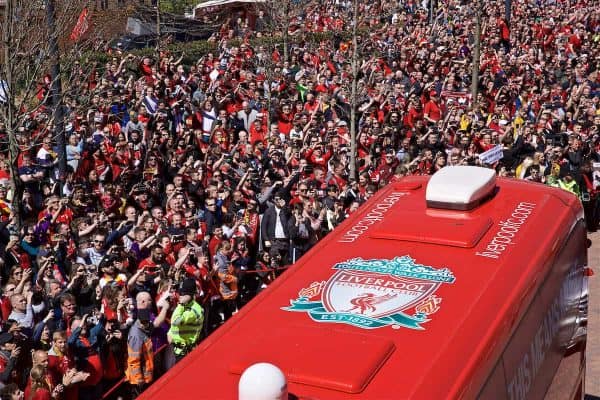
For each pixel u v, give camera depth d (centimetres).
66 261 1052
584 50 3070
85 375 804
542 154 1623
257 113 1881
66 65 1212
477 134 1745
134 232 1109
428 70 2511
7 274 1016
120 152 1398
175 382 468
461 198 665
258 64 2381
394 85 2247
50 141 1309
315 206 1316
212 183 1313
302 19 2873
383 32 2714
